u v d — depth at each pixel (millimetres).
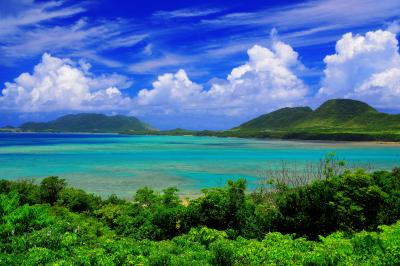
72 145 165250
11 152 116125
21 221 19391
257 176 62125
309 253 13102
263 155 108625
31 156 101250
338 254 12922
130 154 111812
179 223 21484
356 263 12469
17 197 27156
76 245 16828
